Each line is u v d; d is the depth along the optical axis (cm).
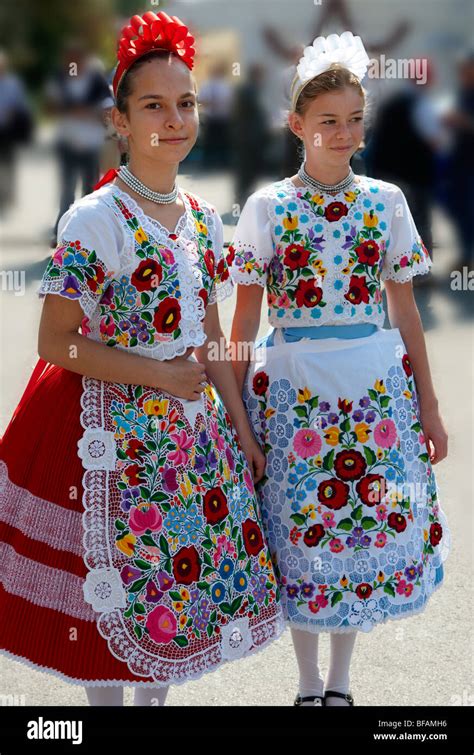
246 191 1103
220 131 1189
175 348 276
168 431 273
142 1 1034
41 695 333
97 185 285
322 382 301
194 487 274
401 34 847
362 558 301
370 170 858
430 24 852
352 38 294
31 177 1407
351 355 302
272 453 306
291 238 301
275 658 359
